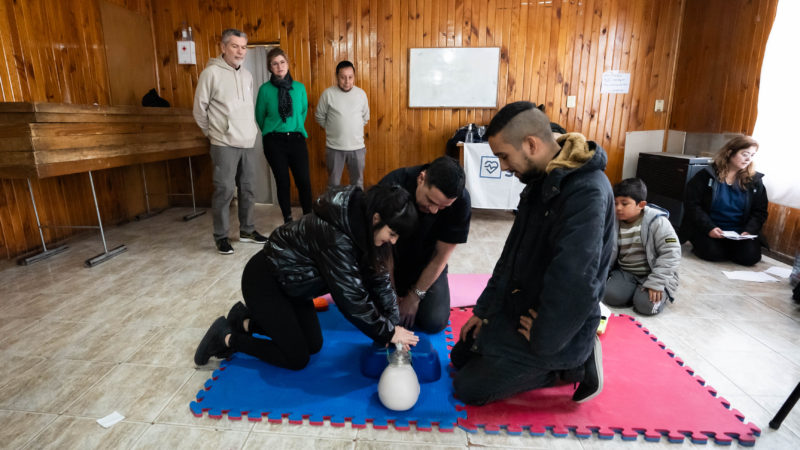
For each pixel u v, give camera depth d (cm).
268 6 426
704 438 134
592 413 144
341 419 140
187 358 178
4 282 260
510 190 399
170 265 290
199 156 462
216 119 301
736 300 239
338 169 404
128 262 297
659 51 427
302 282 153
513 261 135
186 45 435
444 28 422
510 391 142
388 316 156
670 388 158
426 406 147
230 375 164
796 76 293
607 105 435
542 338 118
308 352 165
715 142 381
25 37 309
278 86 336
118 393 155
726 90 367
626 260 229
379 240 133
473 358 150
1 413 144
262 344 161
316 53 434
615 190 219
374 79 437
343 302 139
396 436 135
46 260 300
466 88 432
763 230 332
